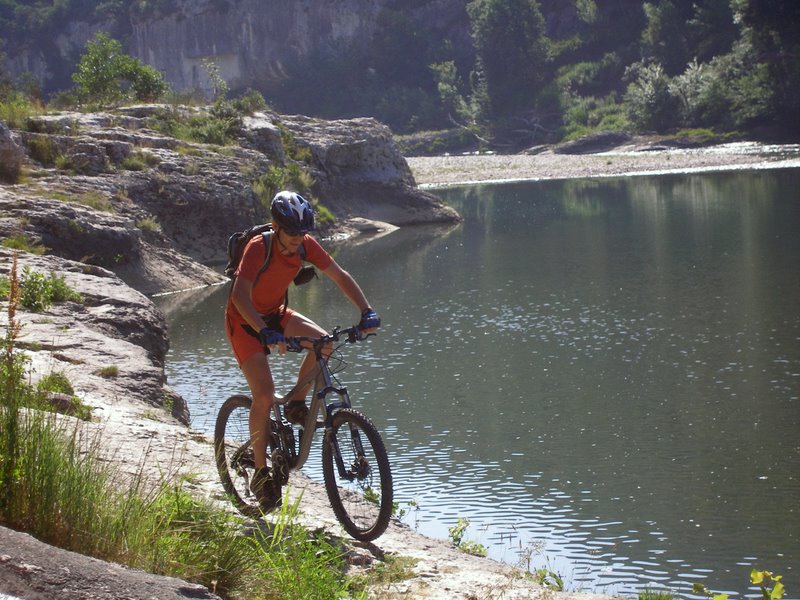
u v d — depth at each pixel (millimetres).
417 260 27203
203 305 20547
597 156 70188
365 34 124250
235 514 5363
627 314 17641
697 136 76250
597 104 93438
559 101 96000
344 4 124438
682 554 7809
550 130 92750
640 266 23109
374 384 13773
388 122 112375
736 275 21000
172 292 22359
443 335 16812
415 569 5211
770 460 9953
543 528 8445
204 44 130750
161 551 4215
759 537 8070
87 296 12359
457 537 6672
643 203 38844
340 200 38469
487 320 17891
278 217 5230
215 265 27266
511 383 13484
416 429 11555
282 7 126625
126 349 10203
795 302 17734
